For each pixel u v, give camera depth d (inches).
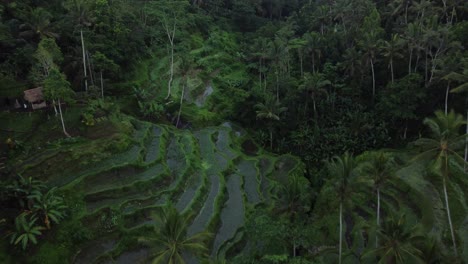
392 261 1218.0
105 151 1902.1
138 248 1528.1
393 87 2295.8
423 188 1775.3
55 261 1386.6
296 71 3090.6
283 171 2218.3
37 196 1467.8
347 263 1481.3
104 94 2524.6
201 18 3750.0
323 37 3053.6
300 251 1573.6
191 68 3147.1
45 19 2212.1
